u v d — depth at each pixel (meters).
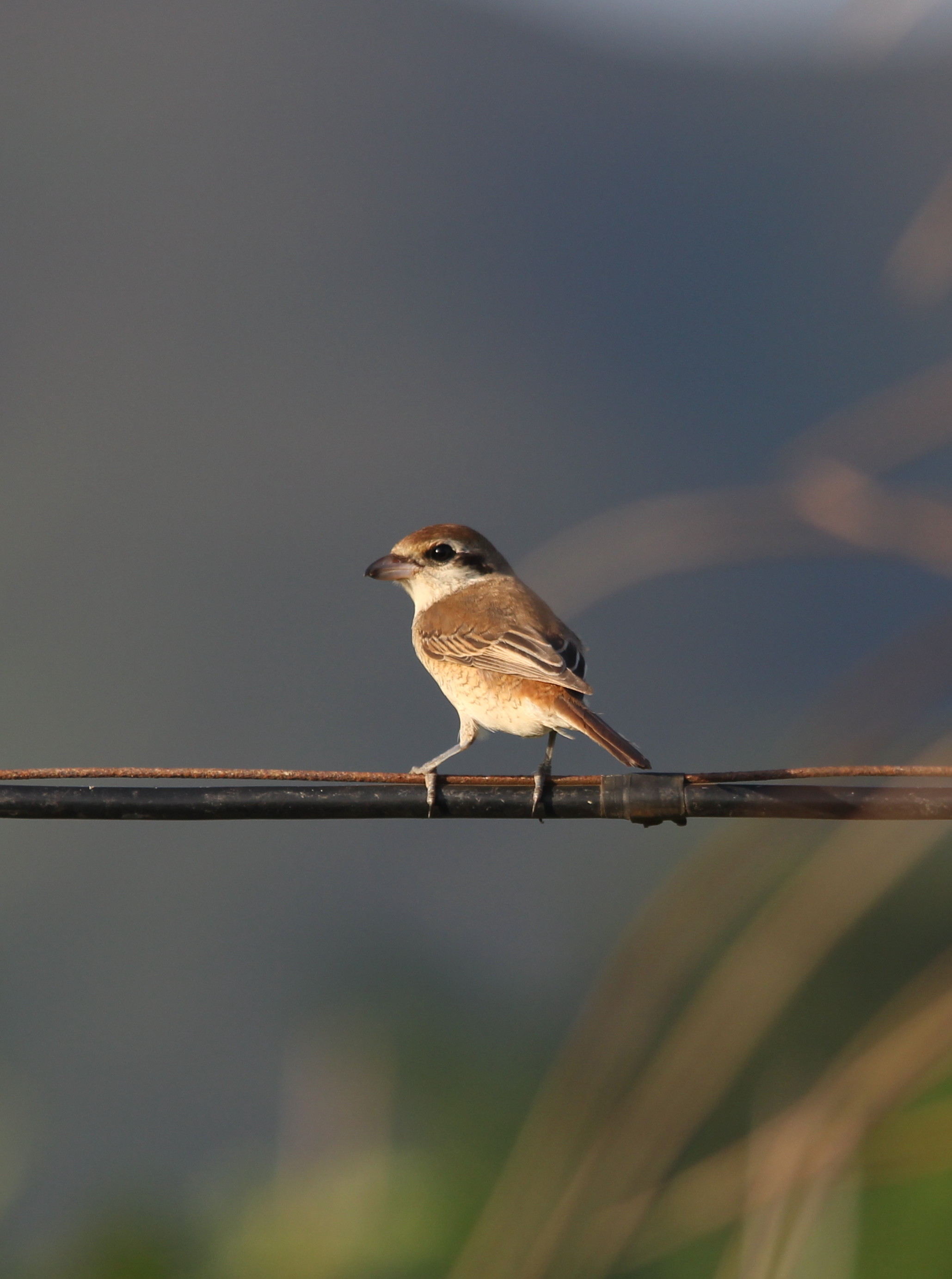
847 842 1.31
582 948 4.98
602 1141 1.27
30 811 2.93
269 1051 24.11
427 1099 3.92
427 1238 3.31
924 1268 2.78
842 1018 3.53
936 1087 1.58
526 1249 1.25
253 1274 3.30
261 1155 3.71
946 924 3.74
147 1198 3.60
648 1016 1.33
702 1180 1.42
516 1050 4.23
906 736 1.42
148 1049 26.36
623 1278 2.63
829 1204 1.58
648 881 5.14
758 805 2.67
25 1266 3.47
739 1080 2.46
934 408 1.52
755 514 1.59
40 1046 25.19
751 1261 1.26
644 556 1.64
